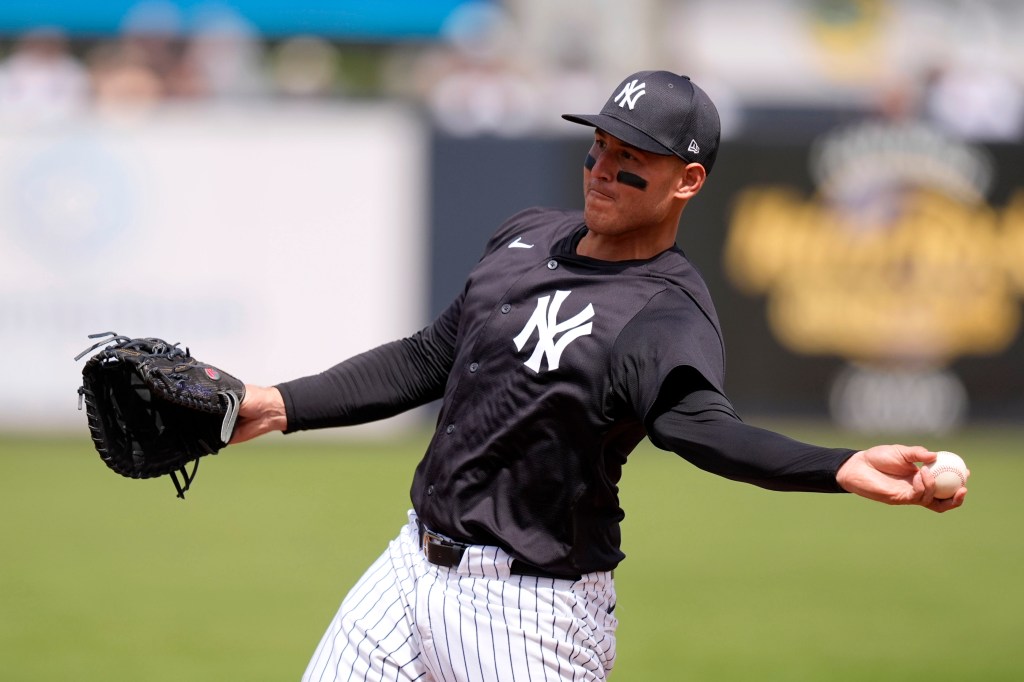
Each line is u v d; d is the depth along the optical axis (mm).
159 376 11781
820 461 9508
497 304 11422
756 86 58438
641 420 10617
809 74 58312
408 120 39281
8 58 50969
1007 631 22891
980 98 49281
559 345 10922
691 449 10172
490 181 39438
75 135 38156
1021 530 30859
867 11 57969
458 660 11195
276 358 39094
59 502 31922
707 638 22203
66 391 38688
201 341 38750
